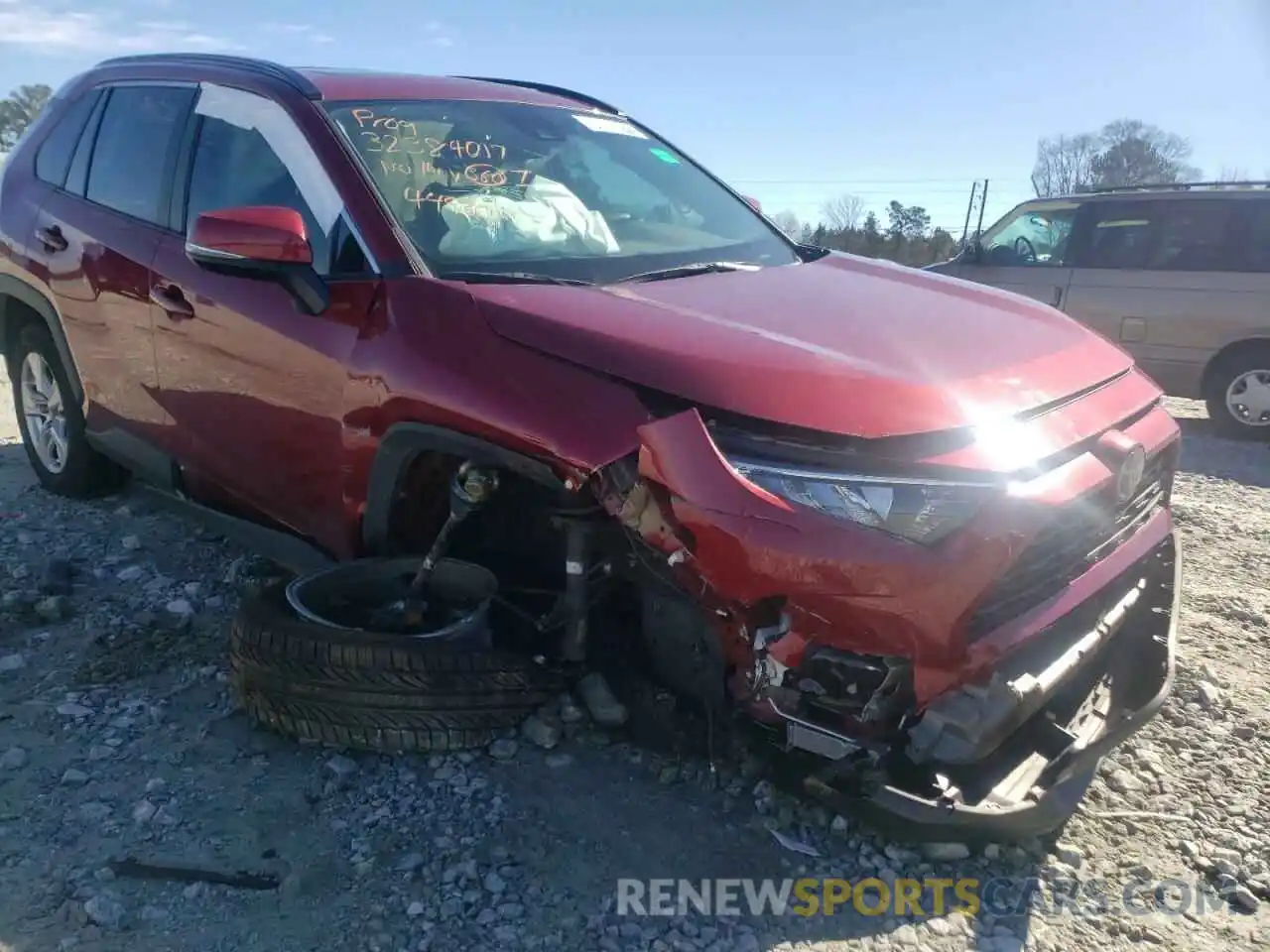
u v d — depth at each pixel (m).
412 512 3.33
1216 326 9.07
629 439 2.69
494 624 3.21
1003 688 2.62
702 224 4.20
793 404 2.61
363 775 3.12
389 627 3.28
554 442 2.78
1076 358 3.34
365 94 3.88
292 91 3.83
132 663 3.74
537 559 3.35
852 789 2.63
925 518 2.52
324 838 2.87
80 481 5.21
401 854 2.81
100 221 4.49
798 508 2.51
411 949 2.50
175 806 2.97
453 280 3.22
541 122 4.22
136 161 4.44
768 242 4.26
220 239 3.24
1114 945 2.63
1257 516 6.27
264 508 3.88
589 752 3.20
